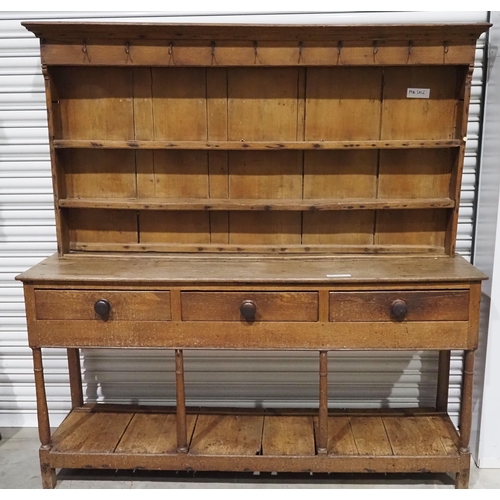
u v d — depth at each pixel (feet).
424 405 9.98
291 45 7.86
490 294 8.68
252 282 7.54
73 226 8.90
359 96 8.34
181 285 7.59
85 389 10.18
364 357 9.84
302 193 8.71
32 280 7.63
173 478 8.79
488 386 8.91
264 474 8.87
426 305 7.56
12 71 9.25
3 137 9.46
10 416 10.36
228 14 8.97
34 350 7.91
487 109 8.82
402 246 8.77
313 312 7.61
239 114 8.46
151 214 8.82
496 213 8.46
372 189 8.64
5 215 9.70
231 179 8.69
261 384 10.04
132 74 8.37
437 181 8.57
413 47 7.82
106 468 8.30
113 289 7.65
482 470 9.08
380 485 8.56
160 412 9.38
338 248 8.75
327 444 8.30
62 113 8.50
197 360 9.96
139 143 8.20
